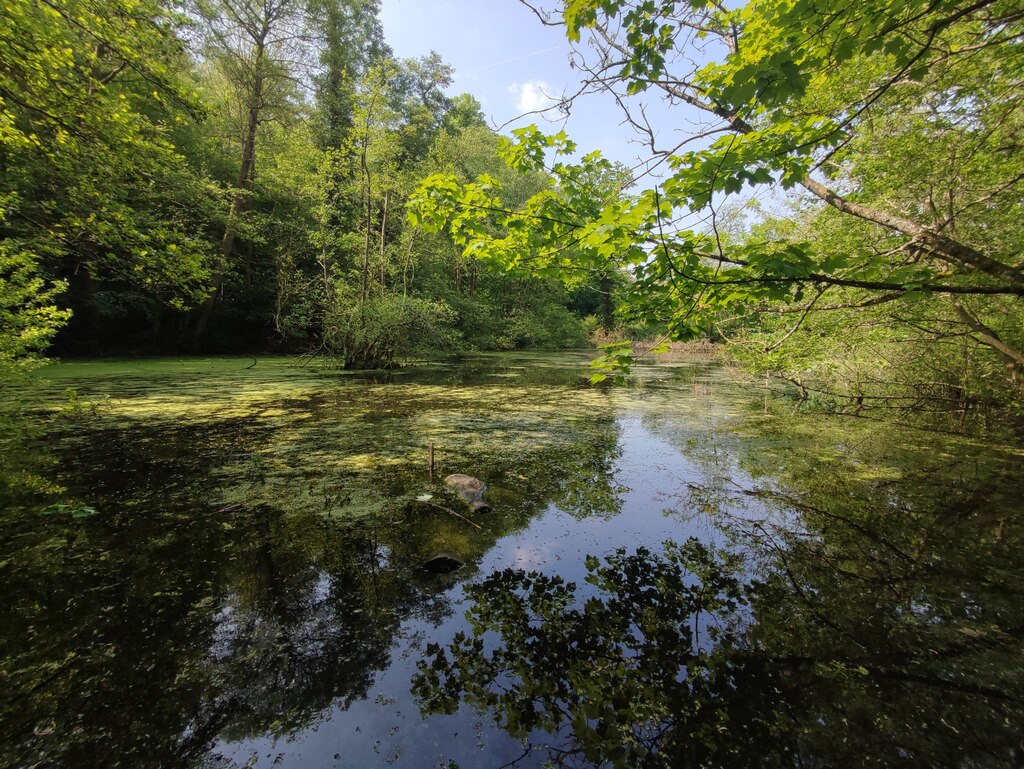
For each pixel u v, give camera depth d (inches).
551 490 154.3
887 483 162.9
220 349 601.6
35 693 67.8
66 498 136.1
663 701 68.9
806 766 57.7
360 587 97.6
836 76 132.3
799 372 273.0
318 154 518.6
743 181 70.6
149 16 220.1
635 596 95.8
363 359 496.4
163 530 119.2
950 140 126.7
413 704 67.9
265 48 571.5
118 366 424.2
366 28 748.6
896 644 81.3
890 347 250.7
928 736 62.2
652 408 307.0
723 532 125.7
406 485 153.6
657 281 97.0
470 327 816.9
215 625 84.2
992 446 211.6
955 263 97.7
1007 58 107.7
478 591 97.1
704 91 80.3
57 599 89.8
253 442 197.9
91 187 187.0
